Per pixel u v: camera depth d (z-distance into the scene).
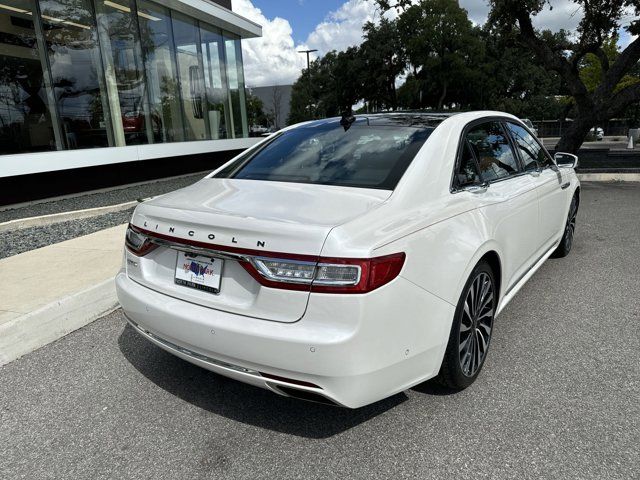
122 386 2.92
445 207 2.56
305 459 2.26
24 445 2.41
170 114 13.66
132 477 2.18
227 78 16.28
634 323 3.65
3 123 9.36
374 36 42.00
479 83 37.44
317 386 2.06
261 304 2.10
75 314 3.78
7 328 3.26
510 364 3.09
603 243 5.97
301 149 3.15
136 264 2.64
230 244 2.15
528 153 4.02
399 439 2.39
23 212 8.26
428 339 2.32
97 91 11.32
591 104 13.63
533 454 2.25
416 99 40.28
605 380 2.87
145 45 12.62
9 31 9.45
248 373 2.18
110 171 11.50
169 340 2.45
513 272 3.45
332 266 1.97
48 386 2.93
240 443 2.39
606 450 2.27
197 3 13.45
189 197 2.70
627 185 11.20
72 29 10.70
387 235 2.12
